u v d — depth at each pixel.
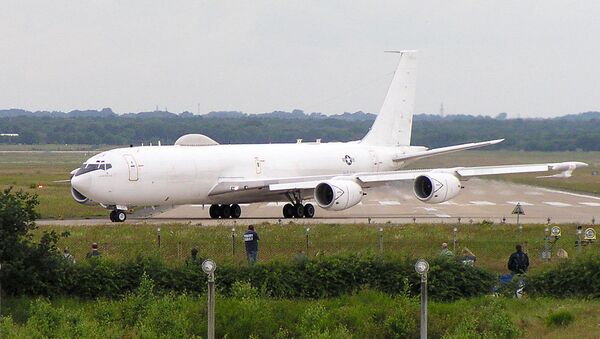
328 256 96.19
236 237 130.00
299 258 95.75
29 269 91.88
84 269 94.06
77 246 121.00
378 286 93.81
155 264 94.88
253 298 85.44
